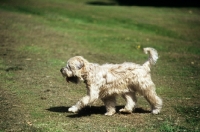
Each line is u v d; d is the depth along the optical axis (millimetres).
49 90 10625
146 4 36625
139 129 7582
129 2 38344
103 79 8320
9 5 28891
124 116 8531
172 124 7895
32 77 12047
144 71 8500
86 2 37031
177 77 12758
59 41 18875
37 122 7984
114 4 36719
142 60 15734
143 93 8531
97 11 29391
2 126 7668
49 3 31922
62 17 26172
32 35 19828
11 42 17875
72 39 19625
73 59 8281
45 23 23594
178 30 23922
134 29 24062
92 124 7906
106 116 8531
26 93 10242
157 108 8641
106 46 18375
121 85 8453
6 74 12305
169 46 19109
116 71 8430
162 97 10219
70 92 10562
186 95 10469
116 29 23625
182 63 15273
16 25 21984
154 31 23656
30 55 15531
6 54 15430
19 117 8281
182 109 9062
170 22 26281
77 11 28656
